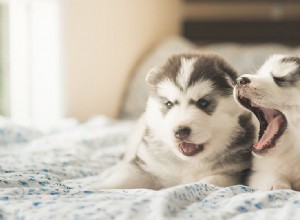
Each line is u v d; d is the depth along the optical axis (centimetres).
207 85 88
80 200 74
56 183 84
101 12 163
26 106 159
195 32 201
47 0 150
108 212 69
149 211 70
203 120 86
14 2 152
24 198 75
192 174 90
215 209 72
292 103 87
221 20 199
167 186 92
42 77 156
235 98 87
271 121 89
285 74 88
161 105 90
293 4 193
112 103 172
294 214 70
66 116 153
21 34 157
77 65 155
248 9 198
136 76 178
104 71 167
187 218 69
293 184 88
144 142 93
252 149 88
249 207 72
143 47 188
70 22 151
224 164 89
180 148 86
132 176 90
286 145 87
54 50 152
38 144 118
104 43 166
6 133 122
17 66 158
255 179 87
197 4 203
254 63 161
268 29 194
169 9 202
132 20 180
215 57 93
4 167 92
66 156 107
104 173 98
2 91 160
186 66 90
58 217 69
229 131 88
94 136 125
